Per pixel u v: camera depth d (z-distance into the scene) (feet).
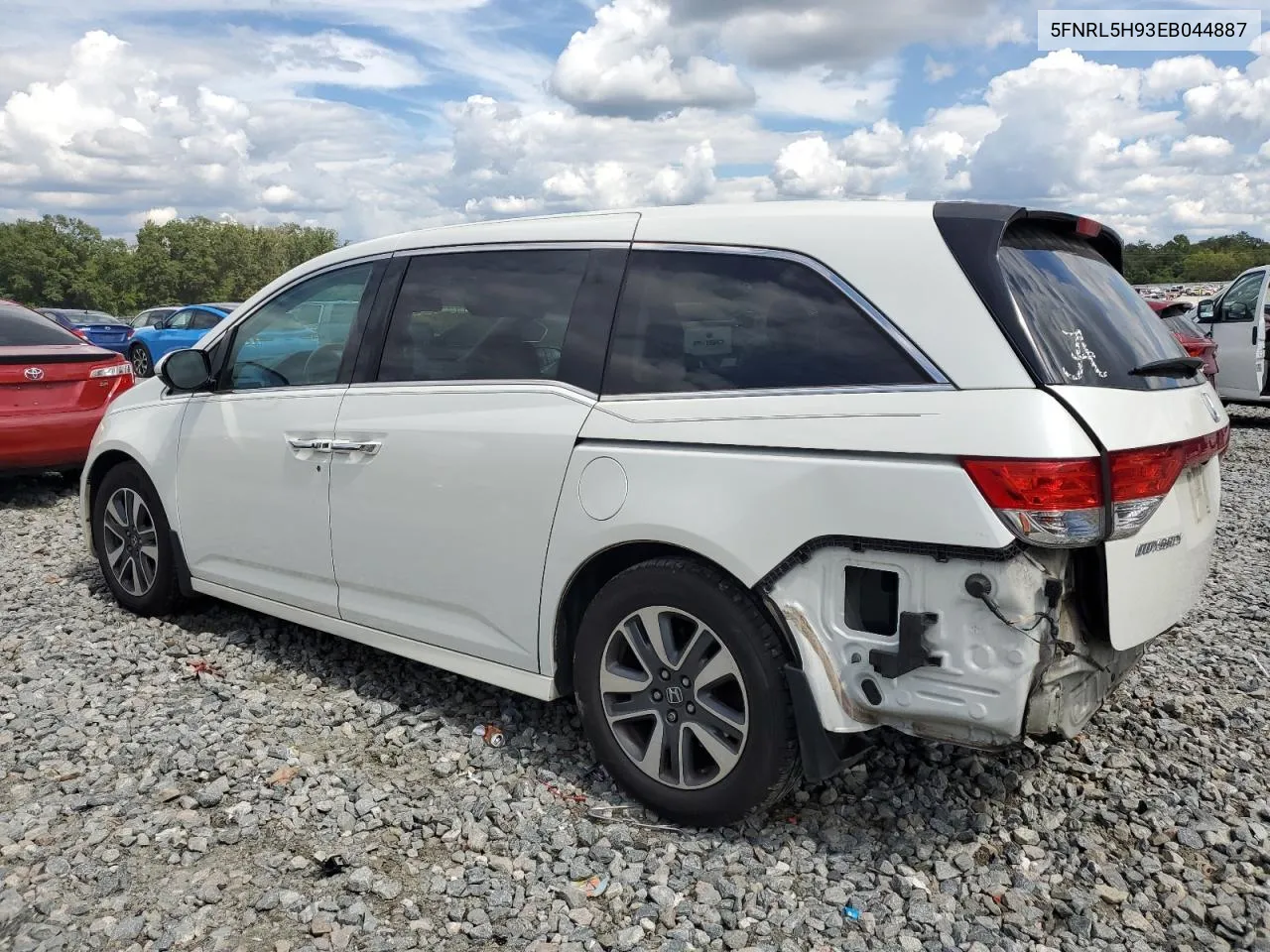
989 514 8.13
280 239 473.26
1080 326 9.03
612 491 10.18
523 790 10.96
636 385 10.38
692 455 9.70
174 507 15.62
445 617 12.10
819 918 8.84
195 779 11.25
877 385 8.89
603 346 10.73
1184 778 11.34
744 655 9.41
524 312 11.54
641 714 10.41
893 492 8.52
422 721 12.69
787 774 9.52
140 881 9.33
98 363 26.81
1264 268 43.60
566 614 11.10
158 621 16.47
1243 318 43.52
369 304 13.17
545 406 10.97
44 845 9.91
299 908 8.92
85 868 9.46
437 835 10.19
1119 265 11.30
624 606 10.30
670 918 8.78
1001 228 8.94
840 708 9.06
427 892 9.23
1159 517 9.12
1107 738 12.35
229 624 16.47
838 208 9.73
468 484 11.46
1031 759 11.74
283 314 14.30
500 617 11.42
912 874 9.45
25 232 401.70
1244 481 31.22
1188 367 9.73
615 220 11.21
